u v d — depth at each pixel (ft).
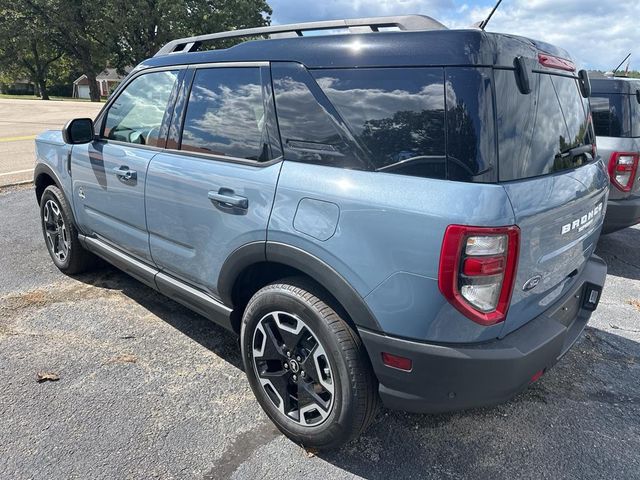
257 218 7.57
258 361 8.10
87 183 11.74
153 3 137.59
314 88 7.22
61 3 131.13
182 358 10.14
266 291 7.67
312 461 7.52
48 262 15.05
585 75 8.95
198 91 9.11
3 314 11.70
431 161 6.09
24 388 8.95
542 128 6.97
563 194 6.98
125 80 11.12
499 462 7.62
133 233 10.59
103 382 9.23
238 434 8.03
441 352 6.13
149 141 10.05
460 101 5.91
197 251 8.92
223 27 146.20
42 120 63.36
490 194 5.78
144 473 7.14
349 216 6.48
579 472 7.45
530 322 6.96
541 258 6.72
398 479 7.23
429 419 8.57
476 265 5.81
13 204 21.74
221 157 8.45
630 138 15.79
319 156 7.09
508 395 6.49
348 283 6.57
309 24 7.87
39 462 7.27
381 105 6.54
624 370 10.29
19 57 151.23
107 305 12.34
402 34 6.49
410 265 6.04
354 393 6.86
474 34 5.97
